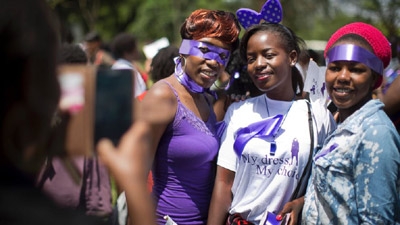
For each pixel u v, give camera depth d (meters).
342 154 2.32
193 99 2.77
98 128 0.96
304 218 2.45
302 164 2.61
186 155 2.66
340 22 25.83
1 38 0.85
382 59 2.47
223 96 3.17
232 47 2.83
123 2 32.41
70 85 0.95
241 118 2.79
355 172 2.28
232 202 2.72
